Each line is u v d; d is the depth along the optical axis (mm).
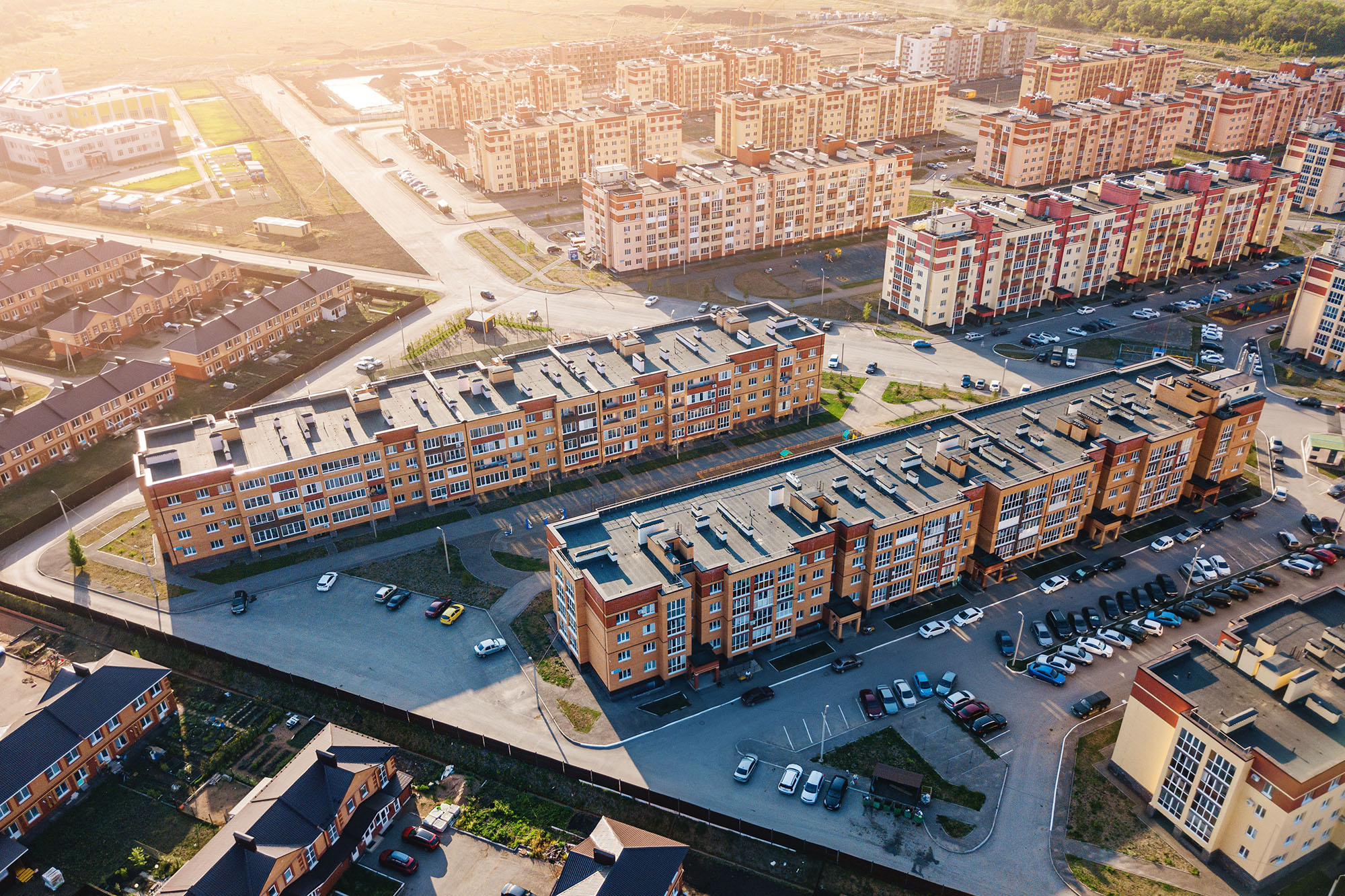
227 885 93438
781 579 126938
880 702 123312
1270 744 97812
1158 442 148875
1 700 126938
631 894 91938
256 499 149500
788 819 108438
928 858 103562
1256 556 151375
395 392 167875
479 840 107312
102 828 109375
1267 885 100312
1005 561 142750
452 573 148500
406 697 126125
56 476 174500
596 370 174750
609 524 133125
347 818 105000
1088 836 106000
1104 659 130625
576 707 123938
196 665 132500
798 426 187250
